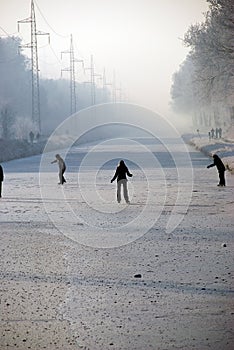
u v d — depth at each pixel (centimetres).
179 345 1031
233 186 4100
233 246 1961
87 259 1791
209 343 1039
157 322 1161
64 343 1050
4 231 2359
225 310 1233
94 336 1084
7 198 3622
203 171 5538
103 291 1399
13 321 1179
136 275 1548
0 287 1448
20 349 1022
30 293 1390
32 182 4756
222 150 7681
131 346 1030
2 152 8256
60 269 1650
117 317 1197
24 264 1725
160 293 1373
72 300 1324
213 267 1639
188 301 1303
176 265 1675
